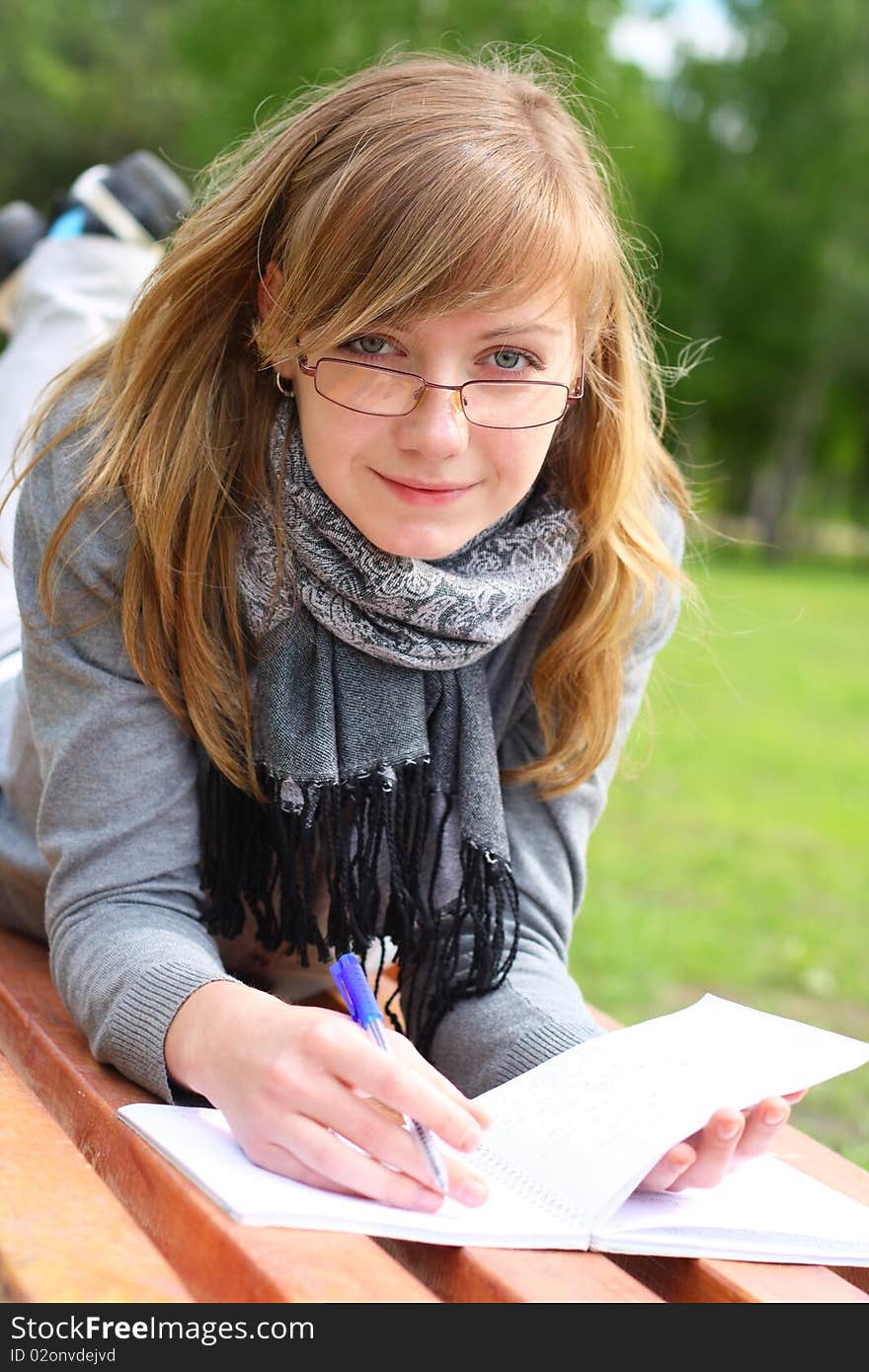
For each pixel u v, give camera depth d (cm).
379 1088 104
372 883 146
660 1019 132
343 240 126
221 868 148
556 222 128
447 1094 110
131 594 142
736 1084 114
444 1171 104
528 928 158
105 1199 103
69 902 140
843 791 607
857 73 2628
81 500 142
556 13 1648
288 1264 93
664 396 171
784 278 2634
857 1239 111
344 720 146
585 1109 116
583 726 158
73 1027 146
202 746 150
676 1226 108
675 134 2619
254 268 144
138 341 148
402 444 129
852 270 2627
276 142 142
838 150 2605
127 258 274
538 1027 141
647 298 178
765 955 352
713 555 201
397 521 133
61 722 146
